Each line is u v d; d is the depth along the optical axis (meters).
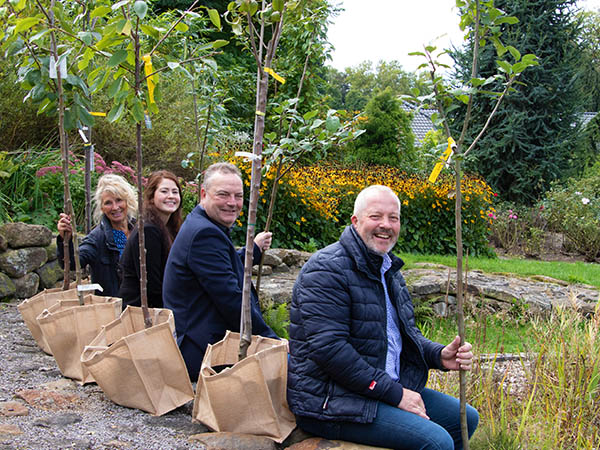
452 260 8.85
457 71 15.35
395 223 2.53
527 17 15.39
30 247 5.04
